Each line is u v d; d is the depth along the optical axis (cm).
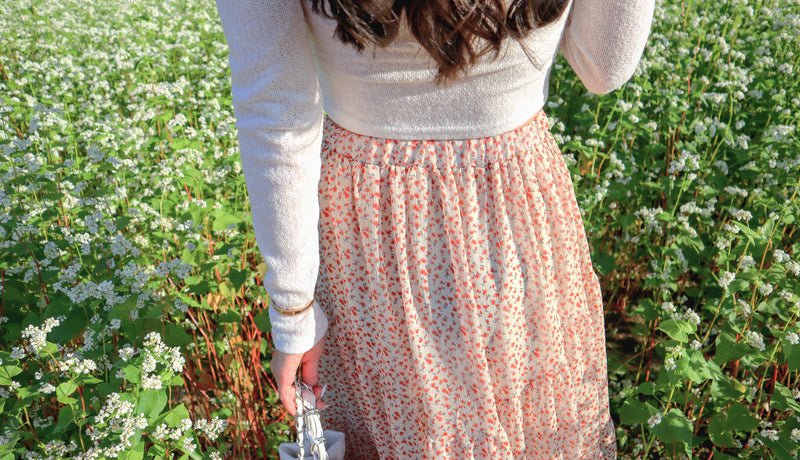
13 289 249
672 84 408
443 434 158
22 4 656
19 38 597
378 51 117
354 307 156
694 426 268
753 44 464
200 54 518
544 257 149
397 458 177
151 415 182
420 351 148
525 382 163
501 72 124
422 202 137
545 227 146
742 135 352
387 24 107
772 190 335
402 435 167
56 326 216
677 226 307
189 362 267
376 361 162
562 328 165
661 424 214
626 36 122
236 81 116
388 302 148
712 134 348
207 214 280
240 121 119
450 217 138
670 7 506
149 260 273
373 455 204
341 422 197
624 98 395
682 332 220
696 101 400
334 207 146
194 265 254
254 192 123
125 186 321
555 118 379
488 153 135
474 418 157
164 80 480
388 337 153
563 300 160
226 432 266
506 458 163
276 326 142
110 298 220
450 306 146
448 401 154
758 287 264
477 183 137
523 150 138
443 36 106
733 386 229
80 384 200
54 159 350
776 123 374
